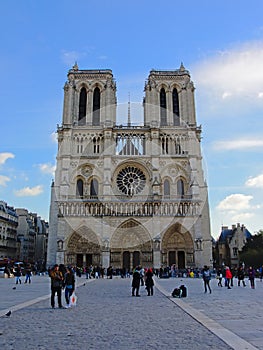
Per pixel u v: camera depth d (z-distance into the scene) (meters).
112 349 11.83
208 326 15.89
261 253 95.00
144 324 16.72
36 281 60.16
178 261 90.06
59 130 98.00
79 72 103.00
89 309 22.45
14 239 126.44
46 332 14.80
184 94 102.06
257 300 28.03
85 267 88.38
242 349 11.59
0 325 16.45
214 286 47.44
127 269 87.69
